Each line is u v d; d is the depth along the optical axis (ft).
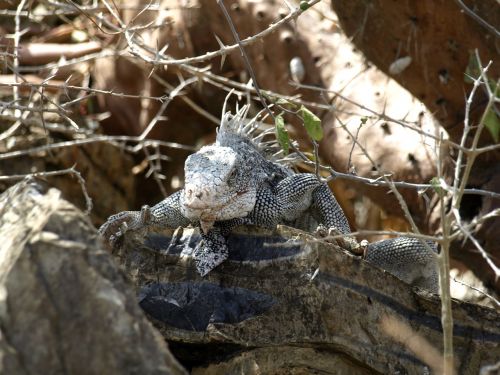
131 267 18.98
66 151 35.60
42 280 13.48
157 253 18.97
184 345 18.71
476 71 23.71
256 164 20.39
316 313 17.87
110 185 37.88
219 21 34.35
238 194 18.81
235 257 18.61
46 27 40.96
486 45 24.16
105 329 13.34
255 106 35.53
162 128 37.88
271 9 32.86
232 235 18.88
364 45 26.27
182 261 18.79
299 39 32.24
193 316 18.37
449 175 26.86
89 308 13.39
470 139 26.37
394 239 20.72
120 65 37.35
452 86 25.62
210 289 18.47
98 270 13.58
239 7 33.50
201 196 17.87
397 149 28.32
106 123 38.65
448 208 26.40
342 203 34.50
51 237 13.67
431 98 26.43
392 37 25.46
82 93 37.60
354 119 30.04
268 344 17.88
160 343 13.60
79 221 13.92
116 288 13.58
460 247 26.66
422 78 26.03
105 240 19.40
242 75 34.55
